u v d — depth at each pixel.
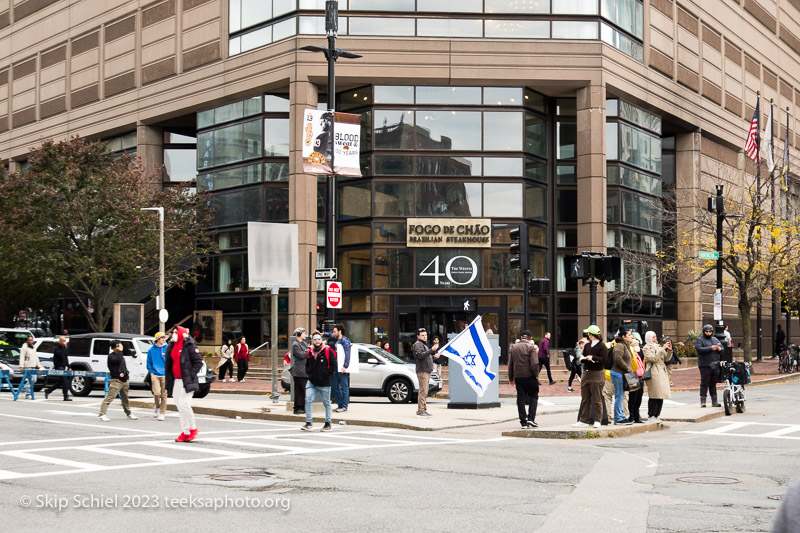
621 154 44.06
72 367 28.08
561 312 44.16
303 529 7.73
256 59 43.03
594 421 16.75
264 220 43.34
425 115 42.22
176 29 47.41
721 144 54.56
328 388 17.44
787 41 64.12
